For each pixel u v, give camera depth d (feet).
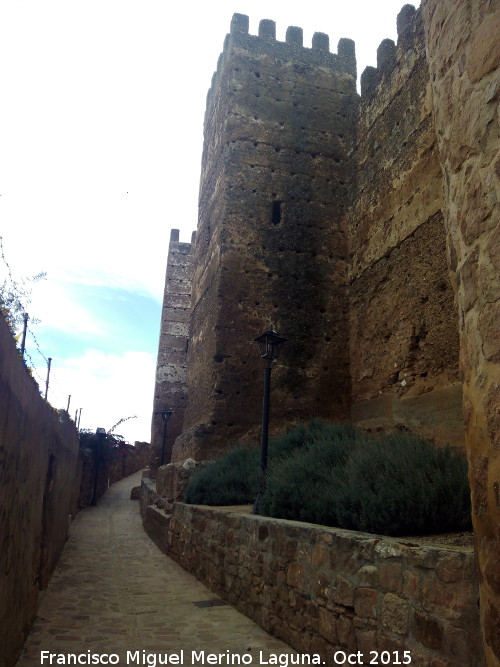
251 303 45.52
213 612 22.61
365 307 43.62
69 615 21.67
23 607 17.03
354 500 18.02
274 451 35.17
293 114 51.06
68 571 31.14
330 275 47.47
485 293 10.95
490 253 10.87
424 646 12.09
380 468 20.17
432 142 36.06
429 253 35.19
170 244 91.56
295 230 47.93
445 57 13.38
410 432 34.94
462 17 12.57
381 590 13.66
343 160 50.72
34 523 19.36
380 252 41.88
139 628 20.17
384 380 39.22
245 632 19.72
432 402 33.09
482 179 11.33
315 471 24.11
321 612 16.21
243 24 52.75
